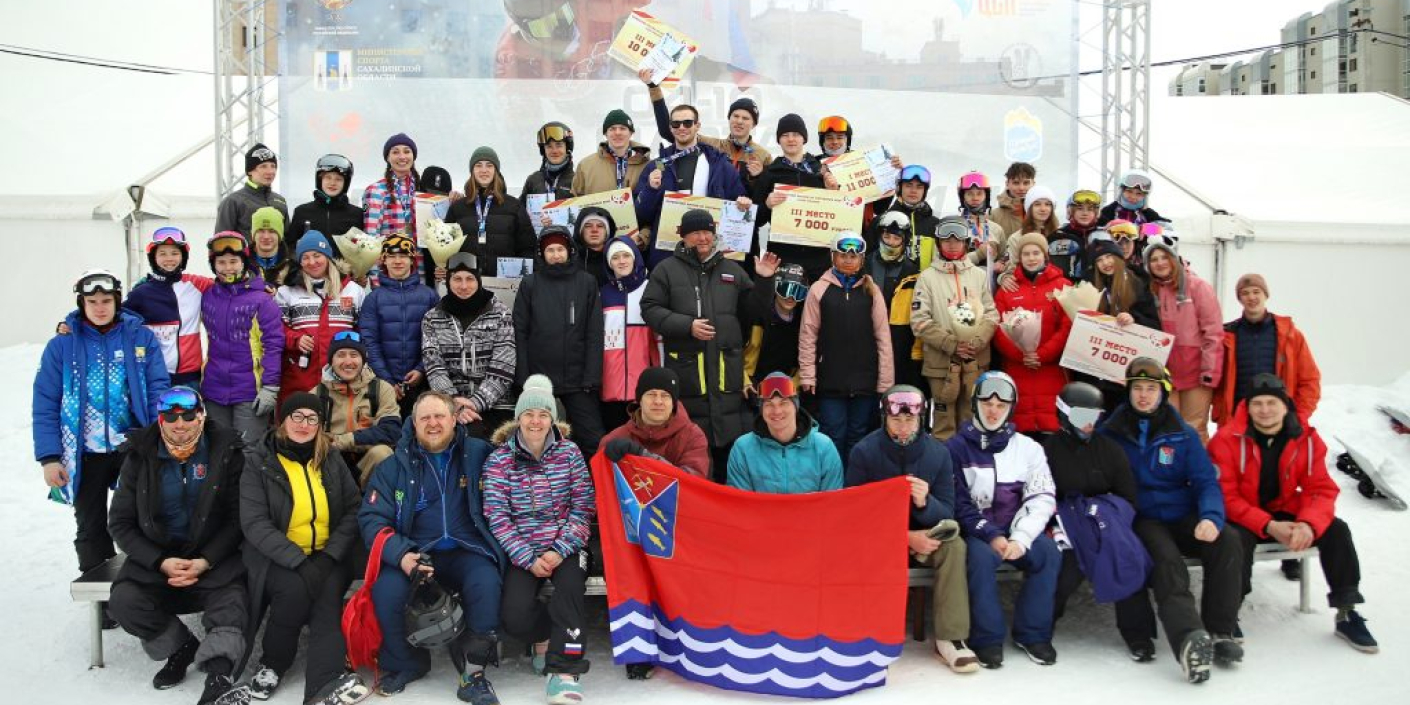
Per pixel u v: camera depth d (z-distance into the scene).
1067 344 7.02
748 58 10.33
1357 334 13.03
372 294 6.97
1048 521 6.18
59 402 6.43
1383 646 6.19
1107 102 10.89
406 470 5.84
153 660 6.11
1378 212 13.67
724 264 7.04
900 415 5.98
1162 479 6.29
